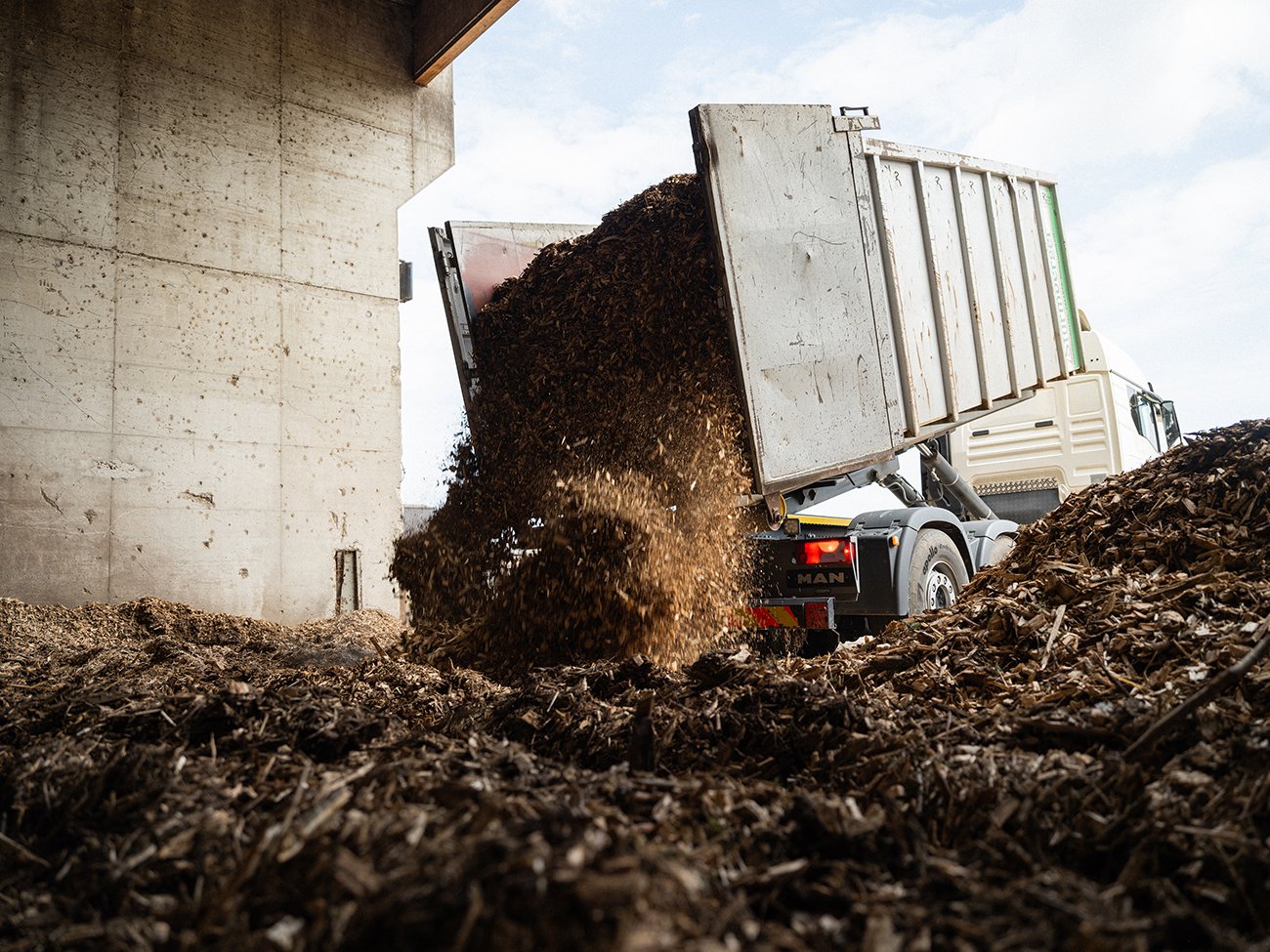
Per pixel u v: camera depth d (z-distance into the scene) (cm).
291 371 835
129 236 748
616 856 136
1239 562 385
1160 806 198
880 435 544
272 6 850
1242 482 433
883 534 607
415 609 561
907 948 136
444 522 570
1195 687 281
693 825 191
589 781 219
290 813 179
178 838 183
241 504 792
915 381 574
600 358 517
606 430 497
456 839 152
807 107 515
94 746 264
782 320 487
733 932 132
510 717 323
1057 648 366
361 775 216
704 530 472
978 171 642
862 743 262
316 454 845
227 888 151
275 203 838
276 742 271
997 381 658
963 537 682
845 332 523
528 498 514
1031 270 706
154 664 475
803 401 495
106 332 730
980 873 172
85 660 497
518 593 484
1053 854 188
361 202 901
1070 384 888
